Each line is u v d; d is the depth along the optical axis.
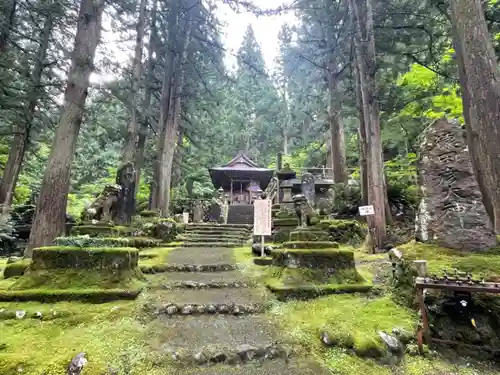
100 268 3.87
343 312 3.39
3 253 9.50
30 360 2.28
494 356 2.67
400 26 9.23
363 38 8.80
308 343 2.81
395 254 4.26
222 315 3.50
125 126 12.16
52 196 5.61
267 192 19.23
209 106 17.64
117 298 3.61
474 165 5.56
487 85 4.09
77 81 6.18
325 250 4.54
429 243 4.82
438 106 10.05
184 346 2.67
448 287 2.71
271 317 3.44
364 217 10.65
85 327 2.92
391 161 13.88
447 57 9.08
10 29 9.33
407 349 2.73
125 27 10.20
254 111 33.81
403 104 10.94
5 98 8.93
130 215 8.63
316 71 16.55
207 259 6.53
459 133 5.16
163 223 9.43
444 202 4.87
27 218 10.80
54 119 11.91
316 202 13.50
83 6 6.54
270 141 33.56
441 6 8.38
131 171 8.76
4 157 13.30
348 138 19.91
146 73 13.87
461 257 4.12
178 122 15.68
